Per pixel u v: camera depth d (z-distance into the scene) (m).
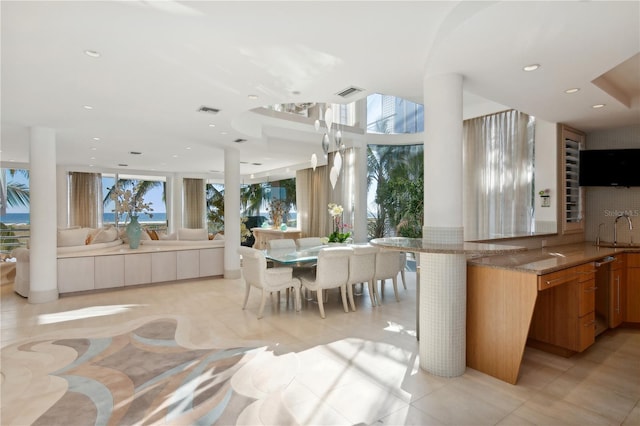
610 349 3.26
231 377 2.69
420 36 2.37
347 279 4.48
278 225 11.22
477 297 2.81
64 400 2.38
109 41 2.39
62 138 5.54
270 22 2.18
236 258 6.68
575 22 1.98
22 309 4.61
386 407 2.28
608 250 3.76
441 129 2.75
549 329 3.14
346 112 7.88
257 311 4.51
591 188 4.87
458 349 2.71
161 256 6.14
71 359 3.05
